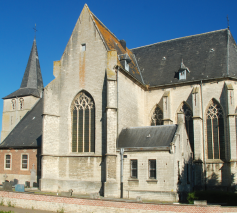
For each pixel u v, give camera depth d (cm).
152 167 3180
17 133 5100
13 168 4784
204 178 3916
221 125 4022
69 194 2888
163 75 4681
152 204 2170
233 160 3697
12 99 7275
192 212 2064
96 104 3747
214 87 4131
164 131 3447
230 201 2684
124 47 4931
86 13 4059
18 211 2550
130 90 4112
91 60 3897
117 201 2281
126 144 3478
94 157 3628
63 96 4025
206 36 4853
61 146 3900
